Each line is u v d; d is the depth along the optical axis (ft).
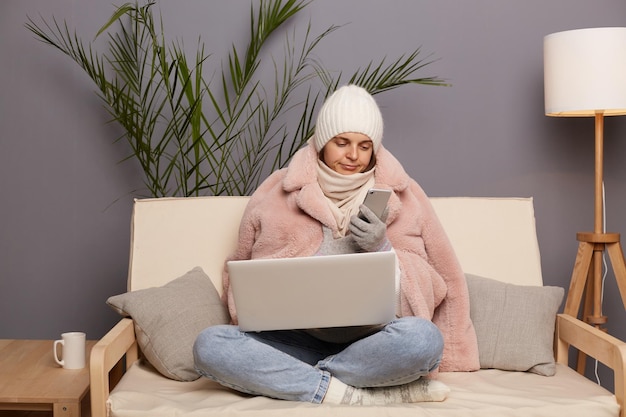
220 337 5.72
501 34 9.48
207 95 9.44
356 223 6.08
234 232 7.34
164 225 7.30
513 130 9.51
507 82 9.50
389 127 9.51
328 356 6.19
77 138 9.46
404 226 6.76
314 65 9.45
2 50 9.44
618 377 5.59
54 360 7.15
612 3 9.46
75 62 9.43
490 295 6.88
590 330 6.24
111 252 9.52
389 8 9.45
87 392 6.51
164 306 6.51
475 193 9.52
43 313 9.58
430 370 5.60
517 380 6.26
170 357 6.29
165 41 9.43
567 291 9.57
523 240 7.42
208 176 9.41
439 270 6.80
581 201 9.55
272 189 7.11
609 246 8.16
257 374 5.59
